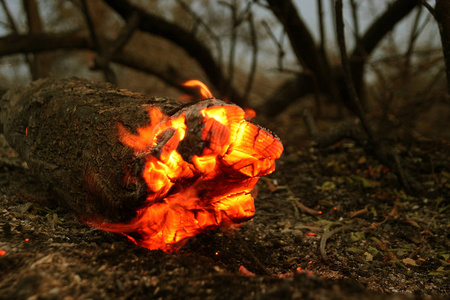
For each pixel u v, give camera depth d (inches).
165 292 66.1
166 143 72.5
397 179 144.5
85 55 314.0
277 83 343.6
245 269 79.8
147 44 324.8
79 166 89.7
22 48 210.7
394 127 176.9
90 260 72.6
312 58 225.9
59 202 105.9
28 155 108.1
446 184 141.5
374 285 89.0
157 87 331.3
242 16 210.2
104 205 82.4
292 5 204.7
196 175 80.1
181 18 313.4
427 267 98.7
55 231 90.0
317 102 233.8
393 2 206.8
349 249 105.6
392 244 110.8
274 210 129.6
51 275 66.4
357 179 148.6
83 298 62.4
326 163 163.6
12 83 287.7
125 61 236.7
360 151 170.9
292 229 116.0
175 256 78.5
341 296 59.6
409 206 131.6
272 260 96.9
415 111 184.1
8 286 64.0
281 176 157.2
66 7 295.3
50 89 111.0
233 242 101.9
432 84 177.6
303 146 190.2
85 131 90.4
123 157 78.7
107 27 324.2
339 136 165.0
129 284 67.4
